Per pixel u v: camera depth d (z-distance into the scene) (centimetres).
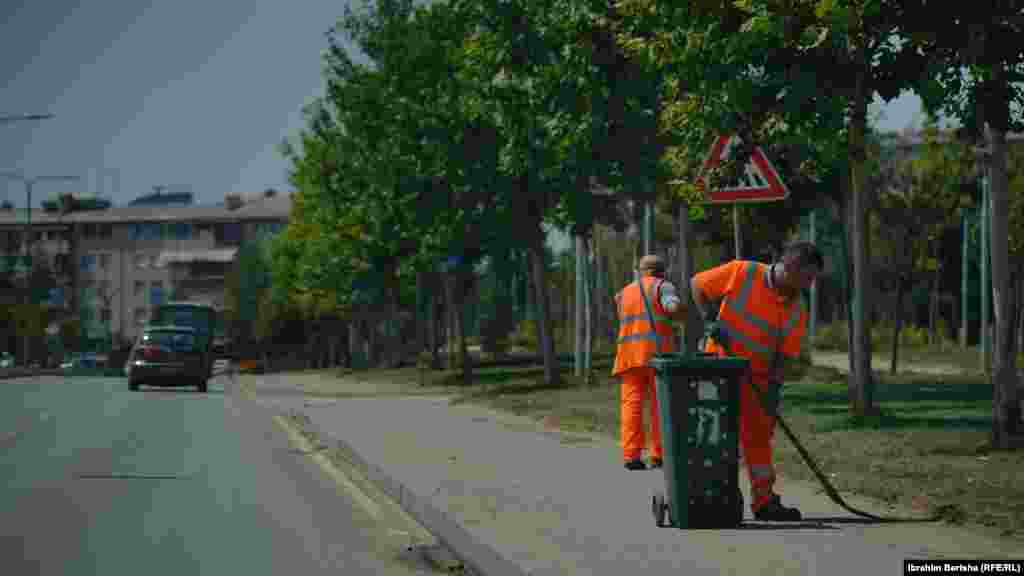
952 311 8712
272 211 17050
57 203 18125
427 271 4869
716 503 1056
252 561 1026
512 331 9881
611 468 1540
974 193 4078
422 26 4438
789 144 1395
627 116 2455
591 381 3528
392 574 978
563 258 8706
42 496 1420
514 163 3127
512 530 1050
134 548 1083
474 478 1433
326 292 7325
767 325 1103
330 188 6147
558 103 2533
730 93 1383
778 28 1333
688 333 1594
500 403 2889
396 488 1408
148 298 16975
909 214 4097
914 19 1312
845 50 1346
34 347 11319
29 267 12375
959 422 1881
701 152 1509
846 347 7038
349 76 4866
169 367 4397
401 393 4216
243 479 1603
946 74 1314
